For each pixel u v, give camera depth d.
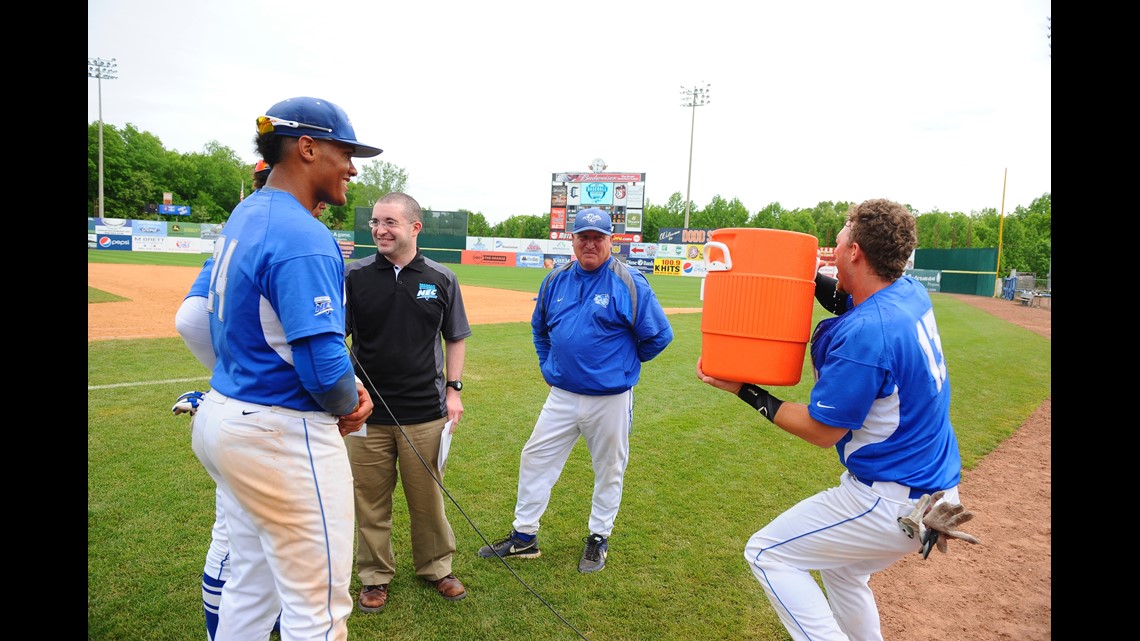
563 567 3.42
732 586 3.26
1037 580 3.46
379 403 2.88
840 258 2.18
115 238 39.25
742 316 2.11
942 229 60.69
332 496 1.93
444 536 3.08
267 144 1.97
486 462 4.94
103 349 8.24
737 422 6.38
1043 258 47.72
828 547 2.12
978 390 8.44
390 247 2.85
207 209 66.19
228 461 1.80
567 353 3.32
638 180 41.44
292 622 1.86
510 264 45.53
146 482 4.12
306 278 1.76
